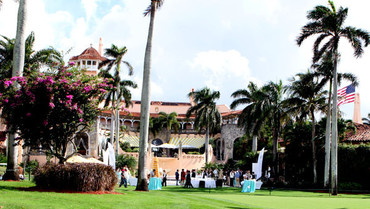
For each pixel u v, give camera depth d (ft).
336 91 111.65
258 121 158.51
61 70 60.29
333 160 105.40
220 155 234.38
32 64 113.91
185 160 205.36
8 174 70.74
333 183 103.14
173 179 167.94
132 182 112.37
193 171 132.67
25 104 56.49
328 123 120.67
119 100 167.12
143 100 77.97
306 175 145.28
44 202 39.60
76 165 55.21
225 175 149.18
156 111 291.38
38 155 165.27
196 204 49.24
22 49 73.87
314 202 69.67
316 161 138.21
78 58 250.37
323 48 116.06
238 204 58.49
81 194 49.60
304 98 138.10
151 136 255.09
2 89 57.88
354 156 132.87
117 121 159.74
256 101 169.58
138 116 260.01
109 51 162.50
